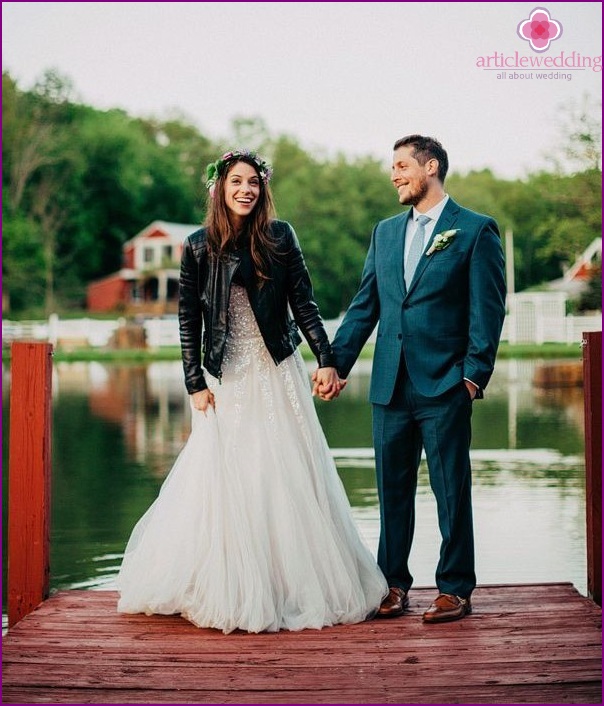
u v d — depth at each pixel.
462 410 3.66
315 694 2.93
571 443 9.50
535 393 14.85
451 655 3.23
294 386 3.77
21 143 45.62
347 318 3.93
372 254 3.93
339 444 9.59
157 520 3.75
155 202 52.12
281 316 3.75
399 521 3.80
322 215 44.75
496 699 2.88
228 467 3.62
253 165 3.65
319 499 3.69
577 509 6.43
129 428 11.09
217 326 3.67
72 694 2.95
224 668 3.13
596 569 3.87
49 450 3.97
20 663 3.19
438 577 3.71
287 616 3.54
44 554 3.93
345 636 3.43
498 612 3.68
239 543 3.54
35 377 3.91
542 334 27.83
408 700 2.88
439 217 3.75
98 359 25.59
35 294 43.12
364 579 3.69
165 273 43.41
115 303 43.88
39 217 46.28
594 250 30.61
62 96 50.41
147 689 2.98
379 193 45.97
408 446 3.79
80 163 48.03
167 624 3.59
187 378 3.73
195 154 57.41
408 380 3.73
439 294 3.68
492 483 7.38
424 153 3.75
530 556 5.26
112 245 50.09
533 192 43.22
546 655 3.22
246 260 3.66
